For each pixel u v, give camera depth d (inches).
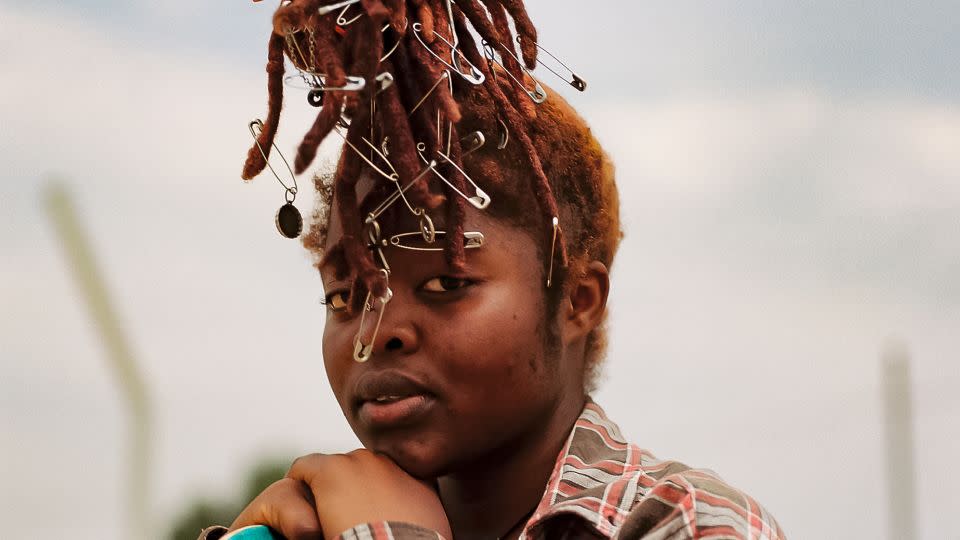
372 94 64.7
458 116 65.8
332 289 76.1
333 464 74.0
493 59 75.4
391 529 68.5
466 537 79.6
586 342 85.5
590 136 85.7
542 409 76.5
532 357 75.0
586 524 72.6
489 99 76.3
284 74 71.9
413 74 69.6
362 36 64.6
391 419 72.3
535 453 78.4
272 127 73.0
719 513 67.8
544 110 81.7
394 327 72.0
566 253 79.7
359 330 72.9
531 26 74.2
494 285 73.4
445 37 71.4
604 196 85.9
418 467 72.9
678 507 68.1
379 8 62.6
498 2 74.5
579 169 82.8
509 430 74.5
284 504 73.9
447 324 72.1
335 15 66.6
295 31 68.0
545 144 79.9
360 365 74.0
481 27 72.9
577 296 82.3
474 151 74.5
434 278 72.4
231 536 72.3
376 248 72.2
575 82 76.1
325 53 63.6
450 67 69.2
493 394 73.1
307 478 74.7
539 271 75.8
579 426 79.5
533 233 75.6
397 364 72.4
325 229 85.1
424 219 70.4
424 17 68.9
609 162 88.9
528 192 75.5
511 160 75.4
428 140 69.6
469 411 72.6
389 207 72.1
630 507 72.9
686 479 69.9
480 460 77.7
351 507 70.9
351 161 67.6
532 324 75.0
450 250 70.3
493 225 73.9
